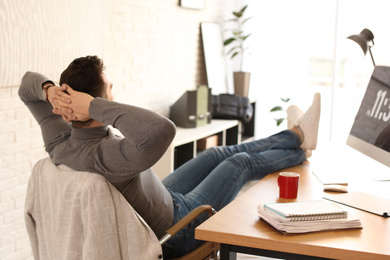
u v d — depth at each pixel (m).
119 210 1.76
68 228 1.77
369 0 5.34
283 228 1.60
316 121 2.61
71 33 3.20
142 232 1.77
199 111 4.43
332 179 2.29
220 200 2.22
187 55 4.94
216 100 4.94
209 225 1.67
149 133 1.61
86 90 1.82
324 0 5.57
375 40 5.41
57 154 1.89
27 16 2.82
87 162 1.79
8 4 2.69
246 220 1.73
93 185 1.70
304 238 1.58
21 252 2.96
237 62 5.76
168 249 2.05
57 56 3.08
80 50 3.29
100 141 1.82
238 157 2.35
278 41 5.63
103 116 1.69
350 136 2.75
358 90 5.59
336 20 5.27
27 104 2.06
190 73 5.04
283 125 5.68
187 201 2.17
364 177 2.38
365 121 2.64
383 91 2.52
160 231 2.04
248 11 5.65
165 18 4.48
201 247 2.08
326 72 6.45
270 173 2.45
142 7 4.11
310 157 2.84
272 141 2.62
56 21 3.05
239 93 5.43
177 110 4.38
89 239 1.68
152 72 4.34
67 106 1.76
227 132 5.00
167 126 1.63
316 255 1.52
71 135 1.88
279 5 5.60
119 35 3.84
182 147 4.07
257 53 5.66
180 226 1.84
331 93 5.39
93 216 1.68
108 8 3.68
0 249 2.80
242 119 4.93
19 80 2.80
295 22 5.59
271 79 5.66
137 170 1.72
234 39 5.43
